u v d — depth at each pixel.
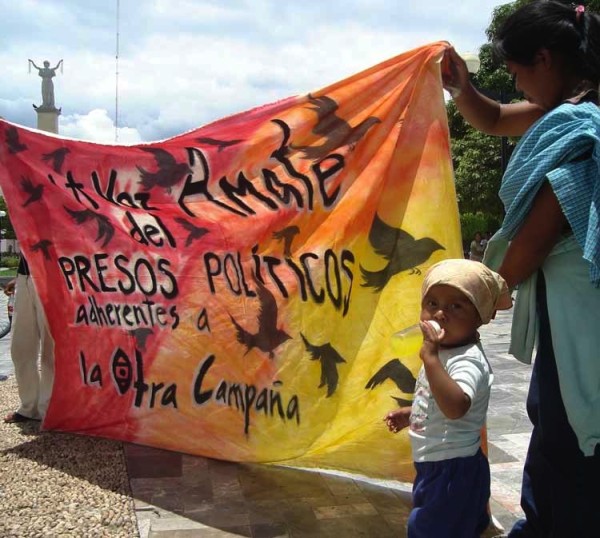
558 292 2.29
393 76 3.47
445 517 2.36
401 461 3.60
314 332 3.74
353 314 3.62
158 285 4.27
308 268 3.74
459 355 2.36
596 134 2.13
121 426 4.47
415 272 3.46
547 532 2.48
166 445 4.31
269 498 3.62
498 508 3.64
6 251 38.38
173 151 4.10
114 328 4.46
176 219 4.15
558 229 2.24
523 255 2.29
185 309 4.19
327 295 3.70
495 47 2.53
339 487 3.78
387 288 3.53
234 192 3.93
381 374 3.56
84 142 4.42
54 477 3.94
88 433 4.62
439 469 2.38
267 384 3.89
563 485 2.35
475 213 24.08
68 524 3.32
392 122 3.48
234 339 4.01
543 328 2.39
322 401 3.73
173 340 4.24
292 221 3.77
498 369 7.45
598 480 2.29
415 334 3.44
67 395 4.66
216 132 3.93
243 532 3.22
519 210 2.29
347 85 3.57
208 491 3.71
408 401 3.50
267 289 3.87
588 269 2.24
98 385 4.55
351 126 3.59
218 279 4.06
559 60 2.38
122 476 3.93
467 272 2.31
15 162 4.62
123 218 4.35
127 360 4.43
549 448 2.37
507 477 4.14
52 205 4.57
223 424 4.07
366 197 3.56
